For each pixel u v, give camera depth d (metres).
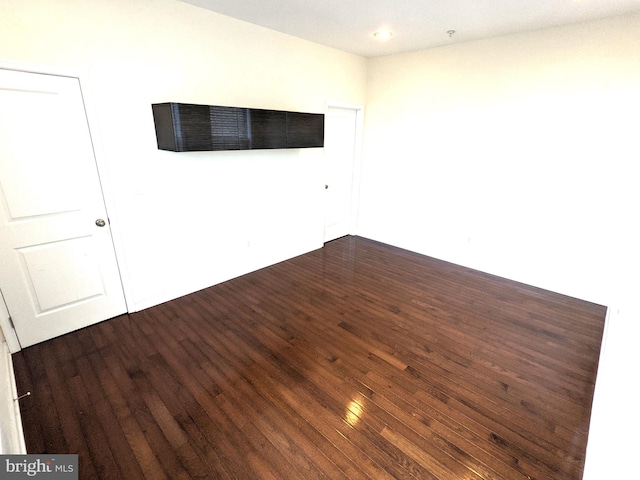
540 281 3.48
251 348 2.43
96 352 2.35
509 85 3.28
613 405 1.08
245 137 2.93
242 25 2.99
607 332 2.11
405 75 4.05
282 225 4.02
